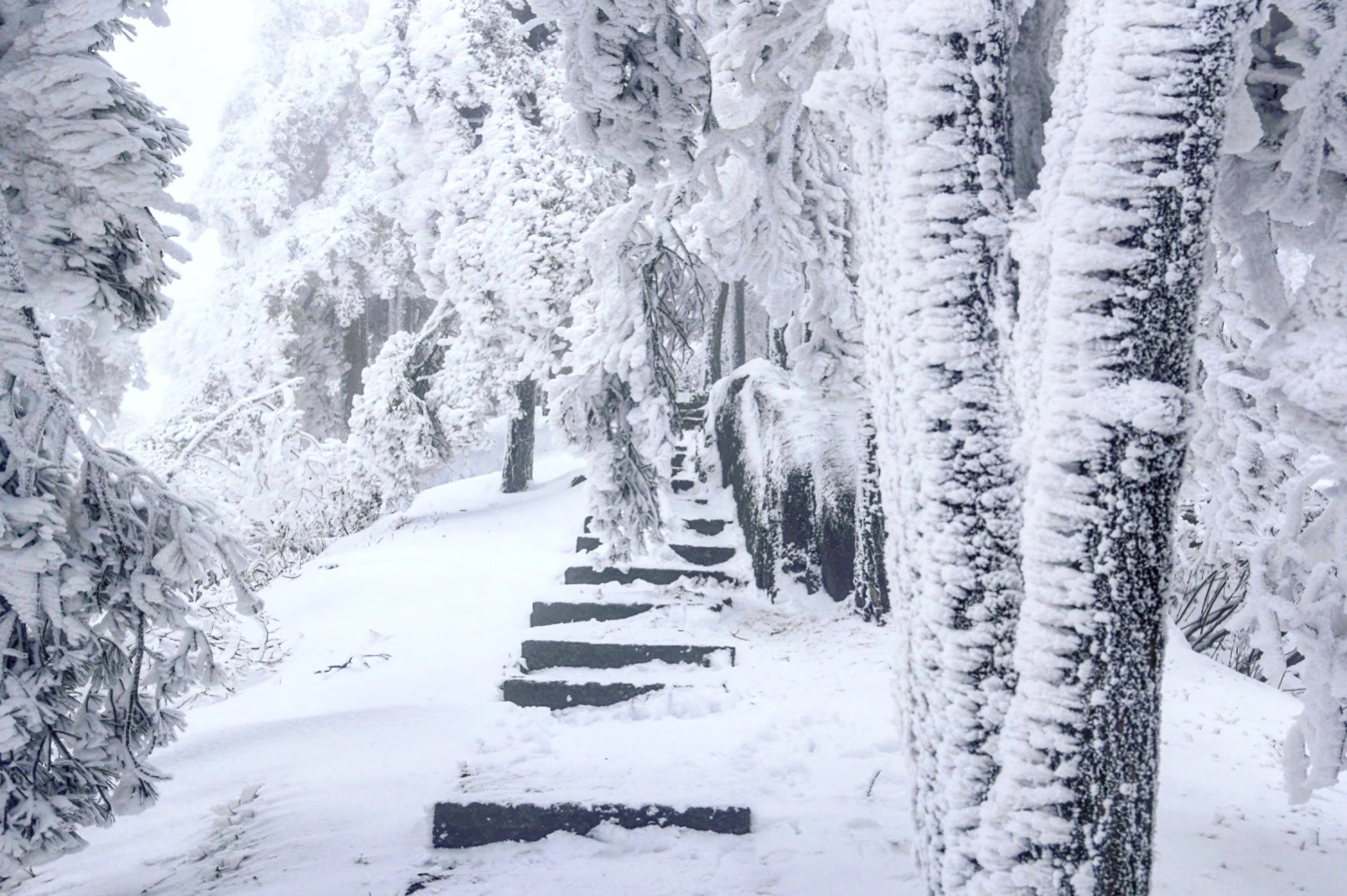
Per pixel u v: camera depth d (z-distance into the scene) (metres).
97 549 4.07
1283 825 4.40
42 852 3.75
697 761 5.25
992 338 2.36
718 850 4.30
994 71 2.38
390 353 13.75
